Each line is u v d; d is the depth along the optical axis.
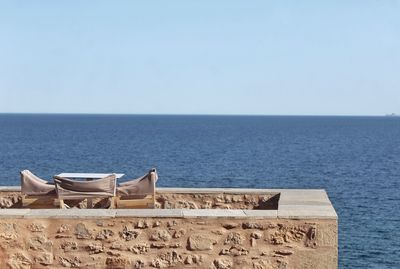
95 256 8.83
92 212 8.92
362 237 24.80
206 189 11.62
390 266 20.53
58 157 63.28
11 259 8.84
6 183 41.09
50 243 8.83
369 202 34.94
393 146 92.69
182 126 194.88
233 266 8.73
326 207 9.18
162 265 8.80
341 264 20.73
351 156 70.75
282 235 8.66
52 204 11.53
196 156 66.00
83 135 117.81
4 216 8.82
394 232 25.83
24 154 66.75
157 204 11.56
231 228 8.73
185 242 8.77
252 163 58.47
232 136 119.88
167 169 51.72
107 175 12.19
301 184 43.34
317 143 97.38
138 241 8.80
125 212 8.91
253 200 11.42
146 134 126.06
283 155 69.56
